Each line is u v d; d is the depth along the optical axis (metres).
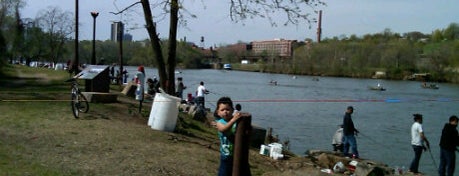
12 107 15.38
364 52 145.88
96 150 10.24
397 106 55.06
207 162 10.60
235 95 62.22
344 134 17.47
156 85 28.19
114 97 18.75
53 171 8.34
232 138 6.30
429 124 38.81
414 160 16.08
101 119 14.28
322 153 16.56
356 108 51.19
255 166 11.44
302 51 162.25
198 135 15.02
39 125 12.39
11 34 73.12
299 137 28.17
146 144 11.47
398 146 26.33
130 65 122.94
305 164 13.38
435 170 20.09
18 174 7.92
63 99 18.92
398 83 114.56
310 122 36.12
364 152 24.17
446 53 132.25
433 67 130.50
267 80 109.19
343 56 147.62
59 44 85.62
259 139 16.67
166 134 13.41
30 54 84.12
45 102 17.22
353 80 124.94
